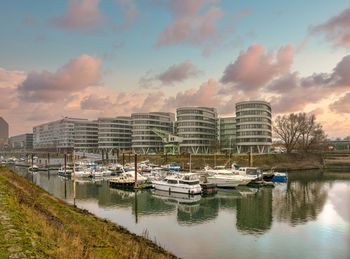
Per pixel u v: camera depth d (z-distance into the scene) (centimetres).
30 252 1266
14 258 1160
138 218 4031
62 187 7094
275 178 7994
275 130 14250
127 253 2106
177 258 2434
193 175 6384
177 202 5234
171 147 15850
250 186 7225
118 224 3609
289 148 13975
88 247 1966
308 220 3872
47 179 8825
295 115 13962
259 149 13425
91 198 5606
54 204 3541
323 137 14538
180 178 6328
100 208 4684
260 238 3148
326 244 2962
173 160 13475
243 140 13888
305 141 14250
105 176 9512
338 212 4306
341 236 3200
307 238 3144
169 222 3822
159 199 5538
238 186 7250
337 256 2659
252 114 13800
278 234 3284
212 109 19450
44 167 12369
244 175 7344
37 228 1753
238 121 14250
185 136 15862
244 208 4678
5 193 2512
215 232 3369
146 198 5638
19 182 4200
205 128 16550
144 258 2109
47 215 2484
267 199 5441
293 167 12081
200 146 16088
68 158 18838
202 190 6288
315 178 8794
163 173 9325
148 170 9912
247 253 2722
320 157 13962
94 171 9512
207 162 12350
